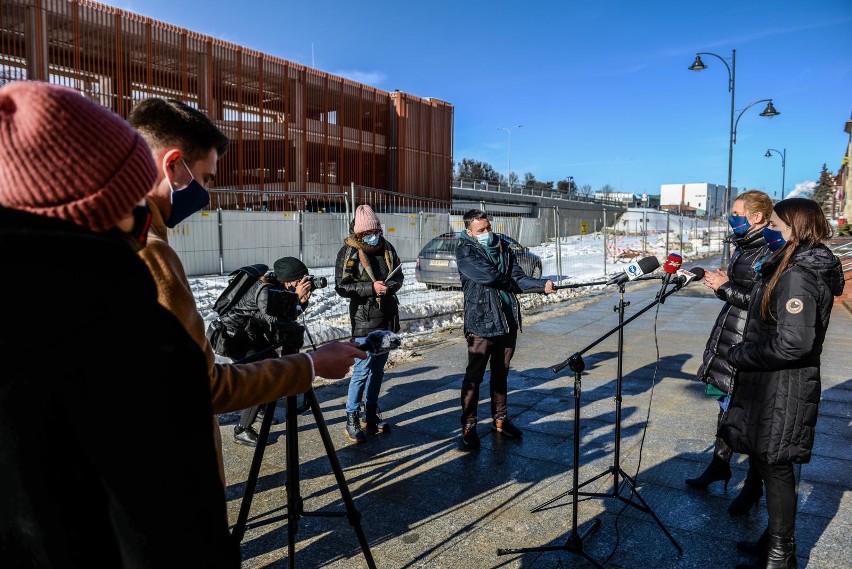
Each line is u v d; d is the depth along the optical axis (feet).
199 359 3.07
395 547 10.21
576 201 186.29
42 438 2.67
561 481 12.73
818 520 10.94
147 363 2.80
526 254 45.09
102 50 59.47
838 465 13.35
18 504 2.72
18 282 2.71
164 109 5.48
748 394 9.18
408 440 15.19
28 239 2.77
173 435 2.84
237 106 72.79
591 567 9.53
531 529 10.73
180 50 65.67
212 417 3.14
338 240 55.62
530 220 73.77
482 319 14.17
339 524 10.98
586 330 30.58
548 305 39.93
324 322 28.07
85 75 58.23
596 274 57.88
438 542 10.34
